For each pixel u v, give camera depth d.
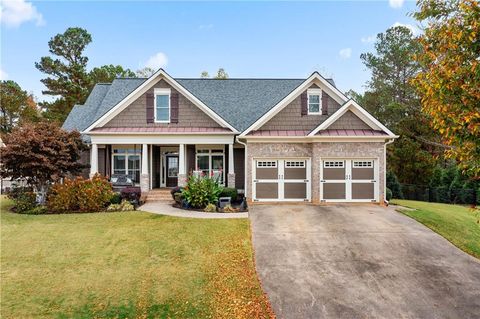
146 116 18.53
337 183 15.56
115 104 19.14
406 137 26.23
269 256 9.10
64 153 15.20
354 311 6.50
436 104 5.68
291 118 16.61
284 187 15.91
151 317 6.40
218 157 20.20
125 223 12.16
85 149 17.42
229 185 18.03
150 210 14.58
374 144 15.42
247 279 7.81
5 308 6.67
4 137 15.28
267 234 10.84
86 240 10.34
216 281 7.74
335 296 7.06
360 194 15.58
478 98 5.18
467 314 6.43
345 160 15.55
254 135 15.75
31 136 14.55
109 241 10.26
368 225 11.77
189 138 18.08
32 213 14.02
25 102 47.62
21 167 14.35
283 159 15.87
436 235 10.82
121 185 17.34
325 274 8.05
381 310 6.54
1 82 45.72
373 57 37.12
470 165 5.57
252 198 15.81
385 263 8.67
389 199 17.00
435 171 26.03
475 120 5.14
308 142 15.74
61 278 7.91
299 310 6.55
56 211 14.30
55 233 11.02
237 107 20.64
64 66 37.66
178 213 13.84
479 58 5.32
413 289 7.37
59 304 6.84
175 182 20.91
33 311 6.58
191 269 8.34
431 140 26.88
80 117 21.38
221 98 21.38
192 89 22.06
